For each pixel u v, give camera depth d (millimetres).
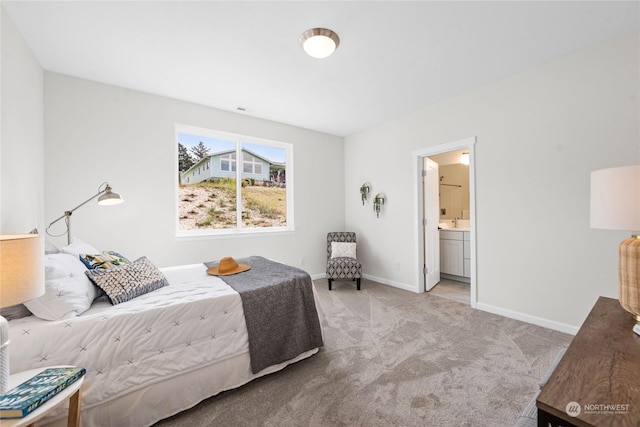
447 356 2062
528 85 2594
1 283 962
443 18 1874
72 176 2641
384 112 3689
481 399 1595
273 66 2490
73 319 1348
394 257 4027
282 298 1963
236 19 1873
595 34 2078
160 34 2033
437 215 4199
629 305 1050
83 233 2705
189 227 3492
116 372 1363
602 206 1247
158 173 3107
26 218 2047
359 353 2129
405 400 1597
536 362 1955
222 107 3482
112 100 2838
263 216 4117
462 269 4258
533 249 2598
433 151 3436
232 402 1604
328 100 3277
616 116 2127
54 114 2555
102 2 1706
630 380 740
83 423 1268
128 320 1430
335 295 3605
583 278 2312
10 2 1681
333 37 2027
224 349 1665
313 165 4488
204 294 1766
